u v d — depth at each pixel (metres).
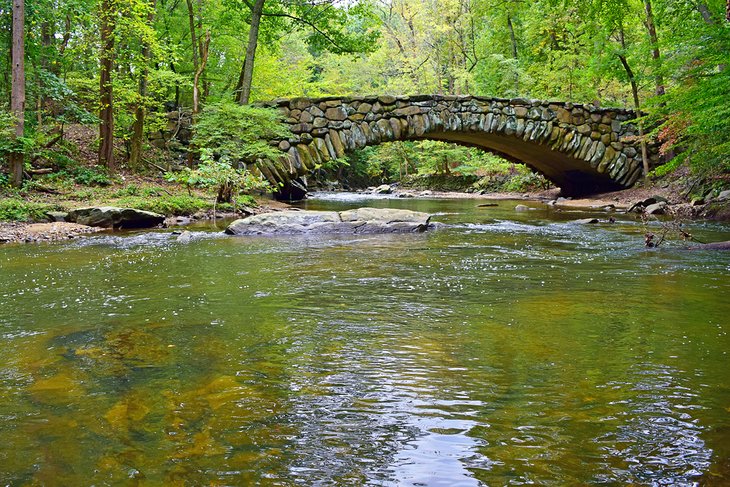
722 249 6.77
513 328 3.18
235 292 4.31
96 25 14.82
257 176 15.25
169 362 2.57
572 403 2.06
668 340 2.91
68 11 14.46
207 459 1.64
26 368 2.49
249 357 2.65
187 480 1.52
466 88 32.28
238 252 6.78
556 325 3.24
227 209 13.33
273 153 15.03
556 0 16.80
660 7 16.69
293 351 2.75
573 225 10.69
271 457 1.65
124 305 3.84
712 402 2.06
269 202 15.71
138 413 1.98
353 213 9.77
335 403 2.08
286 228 9.16
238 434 1.81
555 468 1.58
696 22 13.35
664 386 2.23
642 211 12.41
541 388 2.22
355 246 7.40
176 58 16.70
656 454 1.66
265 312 3.62
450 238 8.41
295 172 15.95
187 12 21.47
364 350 2.77
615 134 18.83
